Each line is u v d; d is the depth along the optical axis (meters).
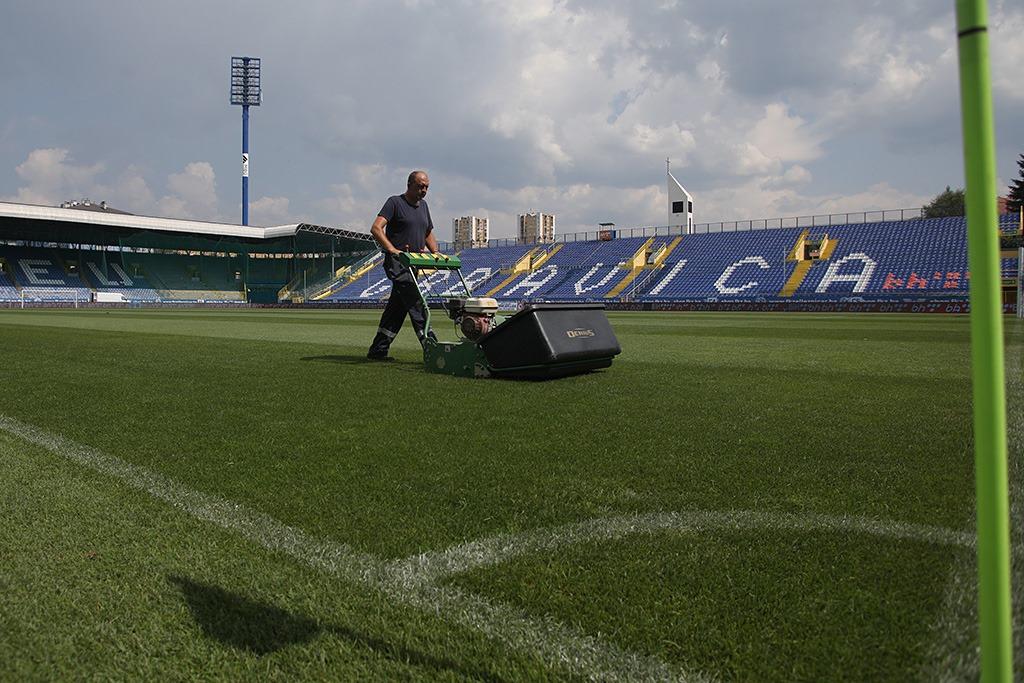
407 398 5.05
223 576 1.90
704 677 1.38
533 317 5.84
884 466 3.03
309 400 4.97
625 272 47.91
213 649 1.52
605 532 2.21
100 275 57.91
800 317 25.75
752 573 1.86
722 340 12.04
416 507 2.49
